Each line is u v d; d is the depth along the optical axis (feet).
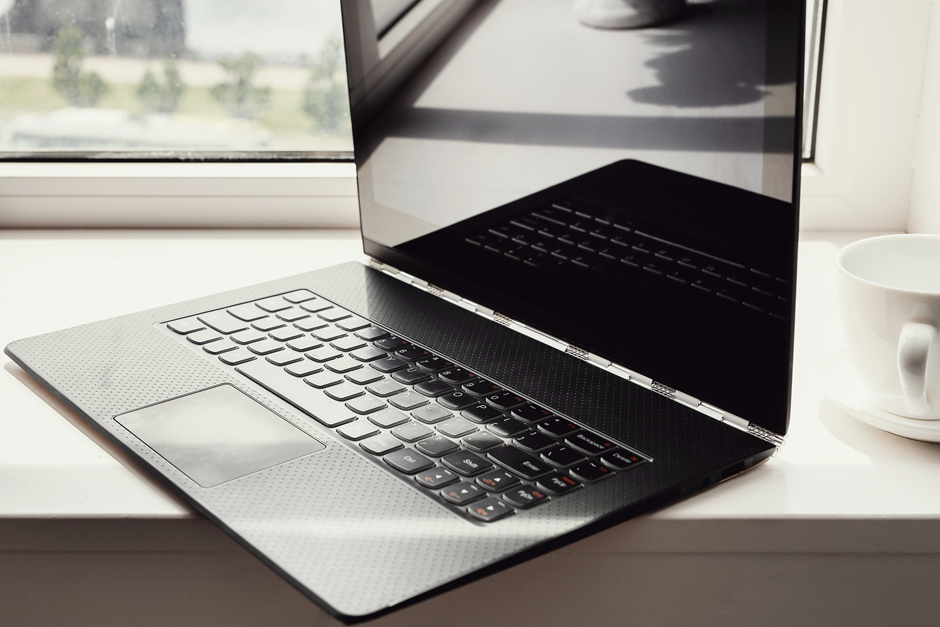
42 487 1.56
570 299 1.90
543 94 1.80
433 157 2.19
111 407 1.74
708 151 1.49
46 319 2.30
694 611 1.55
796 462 1.64
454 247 2.22
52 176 3.06
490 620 1.58
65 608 1.58
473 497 1.43
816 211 2.99
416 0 2.10
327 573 1.25
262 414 1.72
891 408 1.69
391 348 2.01
